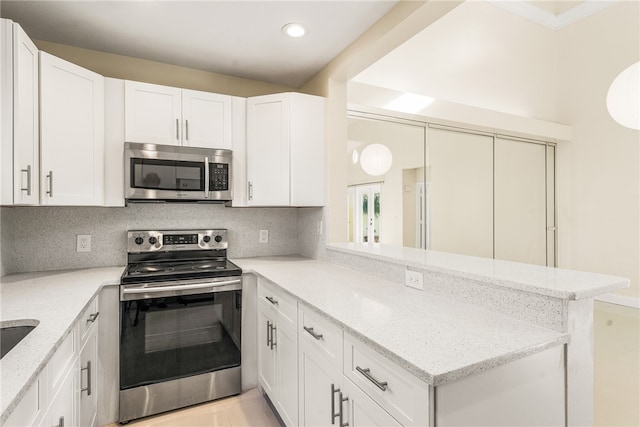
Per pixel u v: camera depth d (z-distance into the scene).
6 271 2.13
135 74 2.57
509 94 4.58
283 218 3.11
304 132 2.61
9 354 1.04
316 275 2.14
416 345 1.07
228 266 2.47
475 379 0.98
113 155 2.24
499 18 4.49
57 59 1.91
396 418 1.03
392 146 3.38
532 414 1.11
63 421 1.29
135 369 2.03
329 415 1.40
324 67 2.71
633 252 4.35
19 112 1.62
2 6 1.91
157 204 2.64
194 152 2.41
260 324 2.30
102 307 1.99
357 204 3.11
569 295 1.13
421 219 3.63
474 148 4.16
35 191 1.77
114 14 2.01
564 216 5.00
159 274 2.12
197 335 2.21
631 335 3.24
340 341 1.32
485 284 1.42
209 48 2.43
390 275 1.96
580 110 4.82
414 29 1.94
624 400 2.15
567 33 4.93
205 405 2.21
